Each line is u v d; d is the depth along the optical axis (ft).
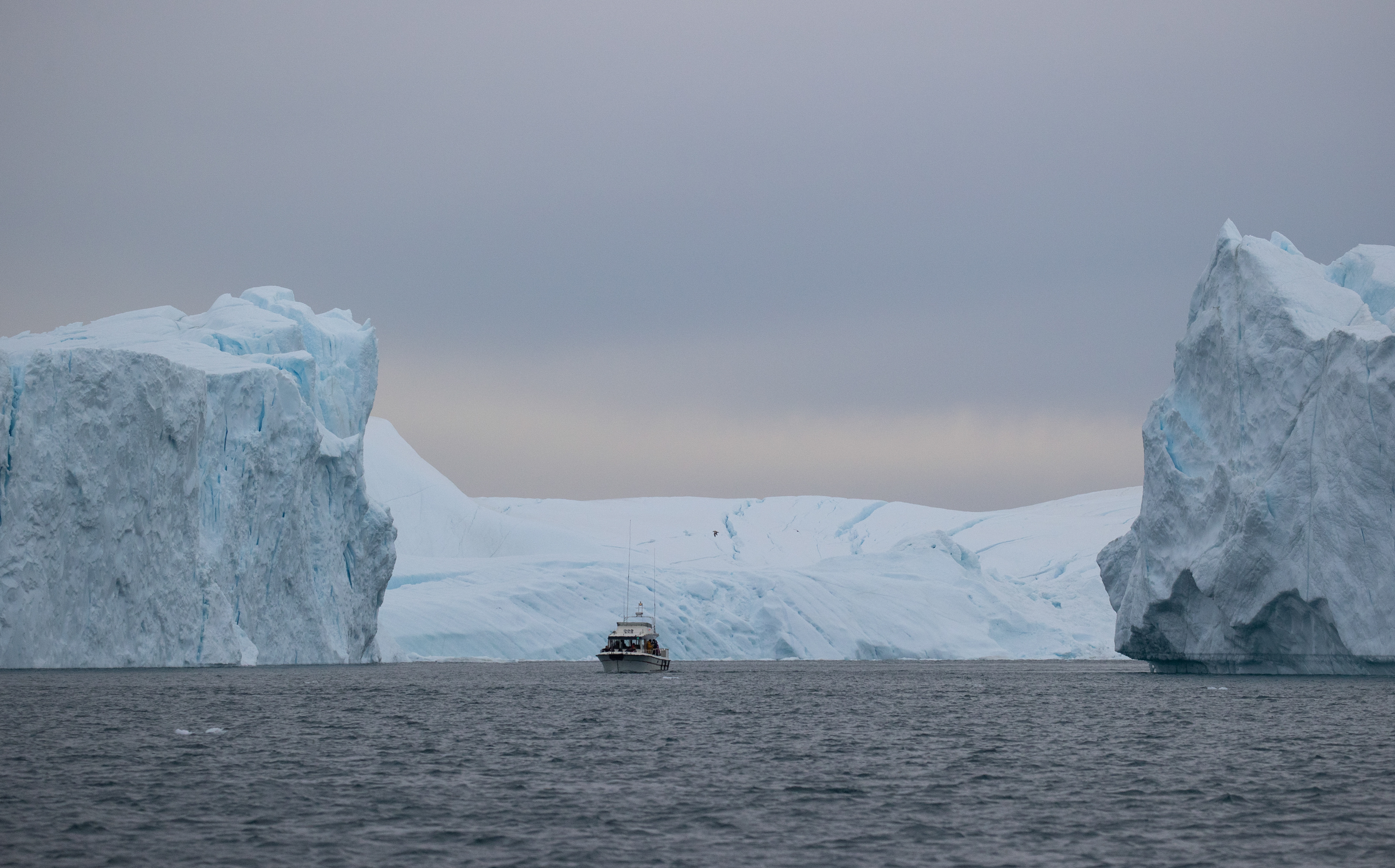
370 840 249.14
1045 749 394.93
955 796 302.86
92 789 298.56
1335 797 297.53
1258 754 374.84
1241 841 252.01
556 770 341.41
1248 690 638.53
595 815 275.80
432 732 430.61
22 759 345.72
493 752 379.96
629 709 546.67
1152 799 298.35
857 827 265.34
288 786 308.60
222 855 236.02
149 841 246.68
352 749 380.37
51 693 552.41
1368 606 636.48
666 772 341.21
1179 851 244.42
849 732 450.71
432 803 288.30
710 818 273.54
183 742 387.14
